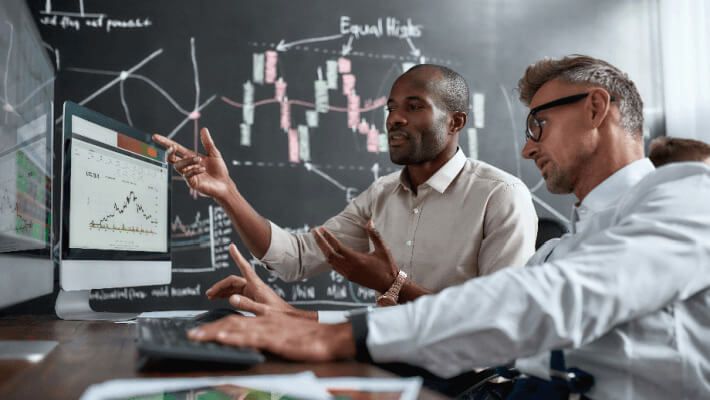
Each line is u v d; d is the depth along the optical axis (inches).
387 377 23.1
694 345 31.3
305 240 70.4
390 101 67.4
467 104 68.7
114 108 99.2
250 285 44.8
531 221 64.1
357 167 108.3
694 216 29.0
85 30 98.7
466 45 115.0
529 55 117.5
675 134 120.0
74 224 51.1
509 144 114.7
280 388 19.6
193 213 100.1
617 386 31.5
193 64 103.0
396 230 68.6
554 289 26.5
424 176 67.8
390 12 112.1
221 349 23.9
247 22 105.9
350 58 109.7
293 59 107.3
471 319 25.9
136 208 61.9
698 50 118.3
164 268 67.9
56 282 90.4
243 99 104.6
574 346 26.7
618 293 26.9
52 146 91.4
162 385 19.7
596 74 36.9
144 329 28.2
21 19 89.7
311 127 106.9
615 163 36.6
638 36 122.6
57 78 96.8
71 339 37.7
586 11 121.0
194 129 102.2
